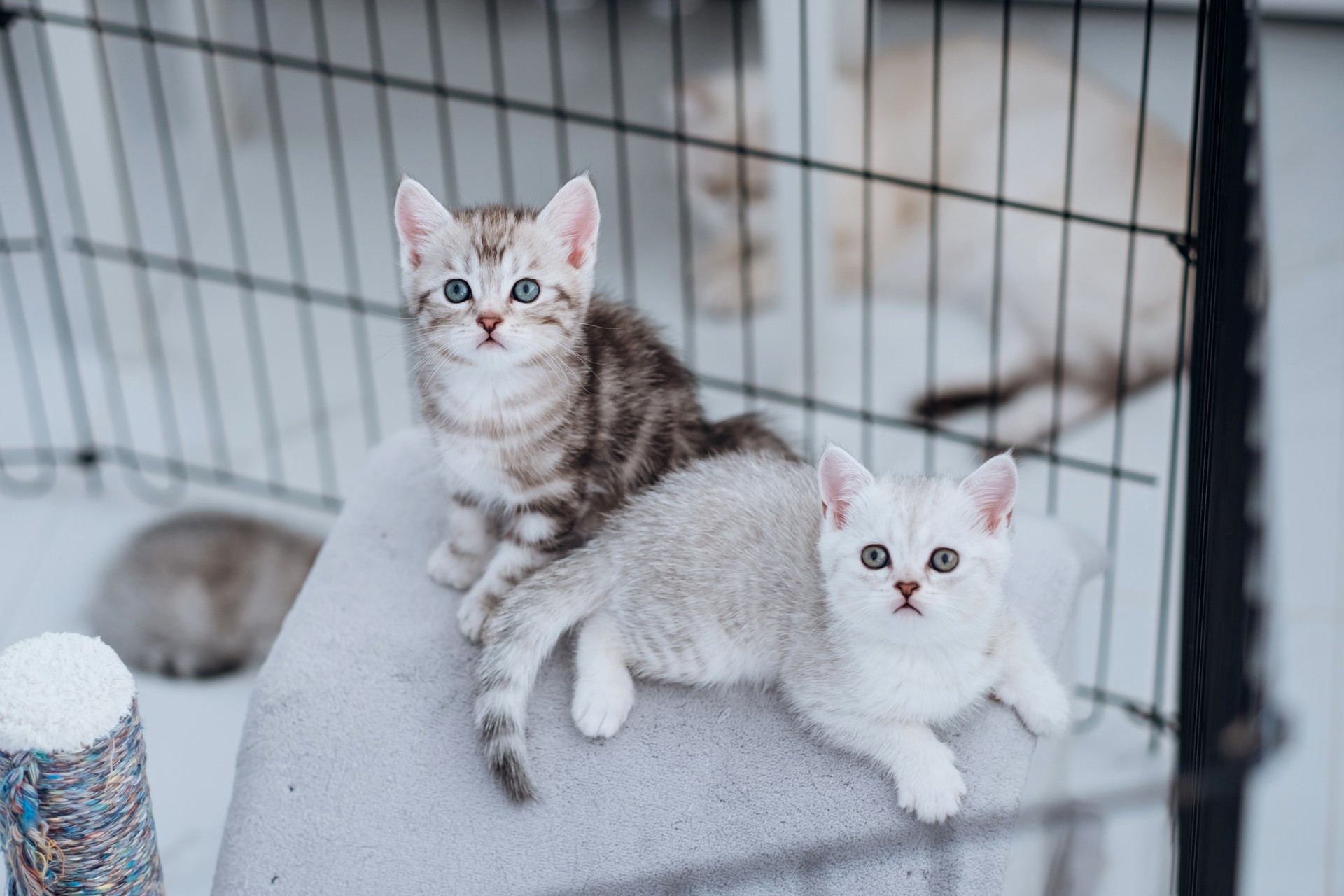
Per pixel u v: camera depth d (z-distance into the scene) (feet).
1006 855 3.76
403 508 4.37
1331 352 5.46
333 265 6.50
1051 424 5.53
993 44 6.84
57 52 5.65
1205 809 3.73
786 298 5.83
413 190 4.01
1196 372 4.06
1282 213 5.82
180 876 4.73
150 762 4.98
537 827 3.87
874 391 5.73
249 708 4.08
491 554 4.21
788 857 3.79
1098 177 6.06
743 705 3.96
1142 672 5.06
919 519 3.71
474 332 3.95
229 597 5.28
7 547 5.55
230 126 7.18
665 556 3.96
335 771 3.97
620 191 5.83
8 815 3.64
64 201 6.50
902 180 4.68
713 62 7.47
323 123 7.26
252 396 5.98
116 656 3.70
